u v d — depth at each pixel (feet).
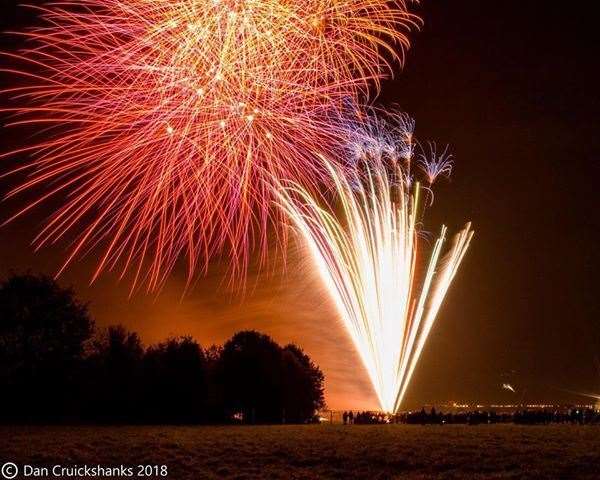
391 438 130.41
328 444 119.55
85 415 197.36
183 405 201.46
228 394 209.87
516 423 183.11
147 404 200.44
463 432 144.77
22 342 200.85
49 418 195.42
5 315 200.13
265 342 222.89
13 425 178.40
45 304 203.10
